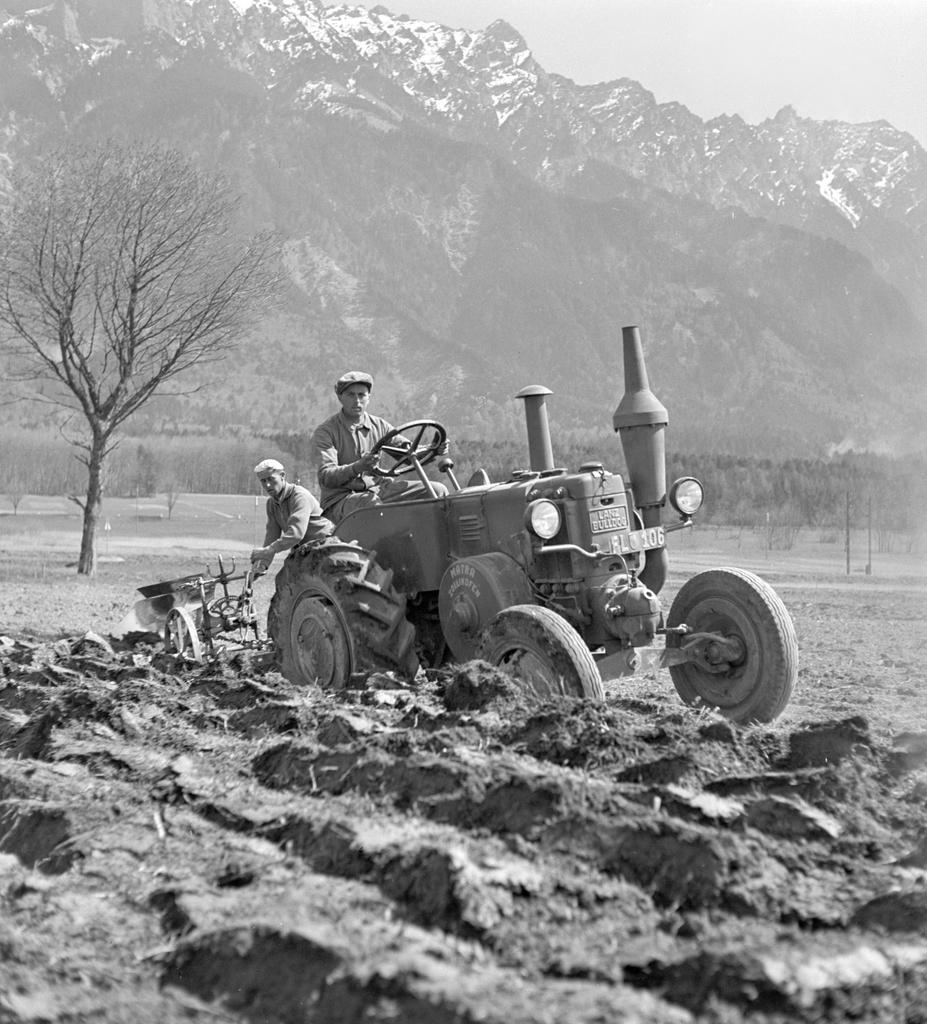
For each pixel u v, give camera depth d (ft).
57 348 87.76
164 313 83.92
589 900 12.24
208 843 14.62
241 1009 10.69
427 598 25.70
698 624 23.36
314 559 25.50
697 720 19.76
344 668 25.00
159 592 32.27
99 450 84.79
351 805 15.49
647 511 23.50
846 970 10.53
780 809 14.08
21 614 51.57
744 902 12.17
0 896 13.48
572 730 17.66
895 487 187.52
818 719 22.90
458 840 13.71
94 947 11.94
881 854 13.52
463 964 11.09
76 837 14.94
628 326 23.47
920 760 16.71
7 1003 10.55
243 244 84.94
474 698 20.34
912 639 42.80
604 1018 9.95
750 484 299.38
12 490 265.13
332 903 12.37
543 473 24.29
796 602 68.33
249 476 333.62
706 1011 10.18
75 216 80.23
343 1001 10.49
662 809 14.43
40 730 20.53
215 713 21.49
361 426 28.43
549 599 22.75
